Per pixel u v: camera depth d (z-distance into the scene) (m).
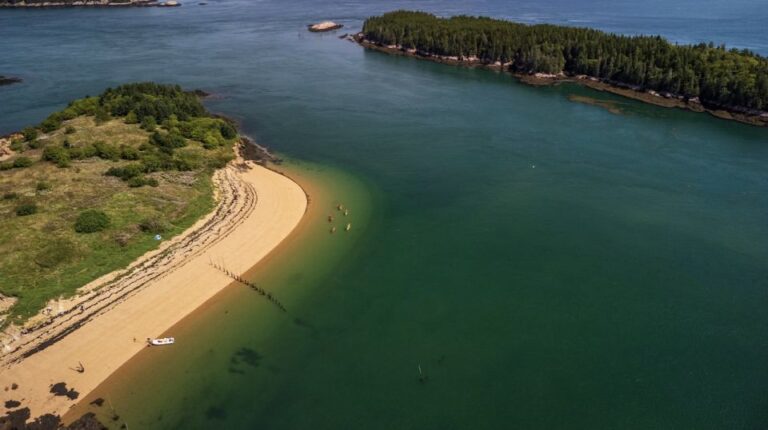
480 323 60.75
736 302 64.00
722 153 105.00
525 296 65.00
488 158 103.19
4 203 77.62
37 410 48.91
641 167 98.88
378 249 74.12
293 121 123.19
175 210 79.00
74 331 57.44
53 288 62.00
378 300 64.19
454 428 48.41
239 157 102.31
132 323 59.00
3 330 56.41
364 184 92.75
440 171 97.75
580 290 66.00
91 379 52.25
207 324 59.62
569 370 54.53
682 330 59.72
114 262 67.19
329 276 68.31
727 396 51.56
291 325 60.06
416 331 59.50
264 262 70.50
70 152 94.00
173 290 64.19
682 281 67.62
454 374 54.00
